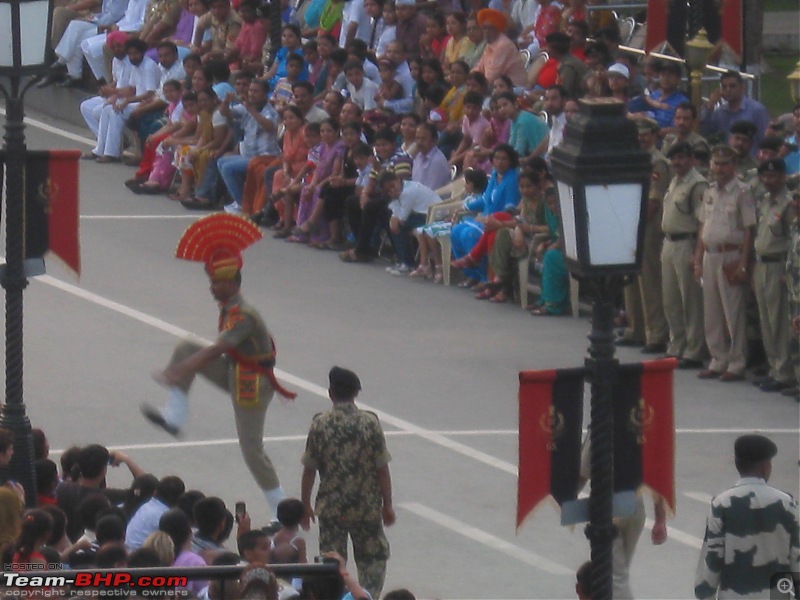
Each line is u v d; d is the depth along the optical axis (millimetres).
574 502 27281
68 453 36875
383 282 62875
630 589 34094
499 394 50188
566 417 27172
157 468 44062
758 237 49375
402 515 40688
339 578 27359
